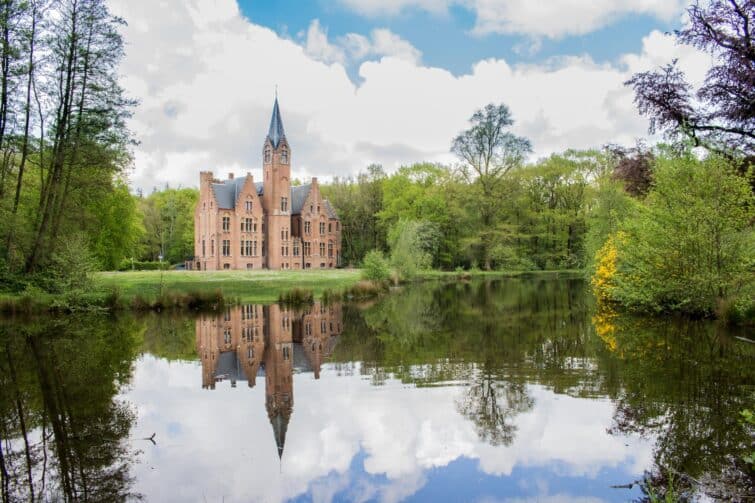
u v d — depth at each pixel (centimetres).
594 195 6000
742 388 1199
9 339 2097
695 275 1931
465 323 2359
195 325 2473
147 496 802
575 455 900
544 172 6675
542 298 3466
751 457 829
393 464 900
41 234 3136
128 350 1881
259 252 7025
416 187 7306
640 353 1587
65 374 1528
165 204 9131
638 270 2247
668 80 1848
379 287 4109
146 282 4059
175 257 8906
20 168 3173
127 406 1230
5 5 2873
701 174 1931
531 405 1144
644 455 887
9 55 2939
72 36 3102
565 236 6731
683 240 1938
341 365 1579
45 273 3070
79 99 3253
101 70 3228
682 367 1399
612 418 1051
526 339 1897
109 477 866
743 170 2055
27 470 893
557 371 1407
